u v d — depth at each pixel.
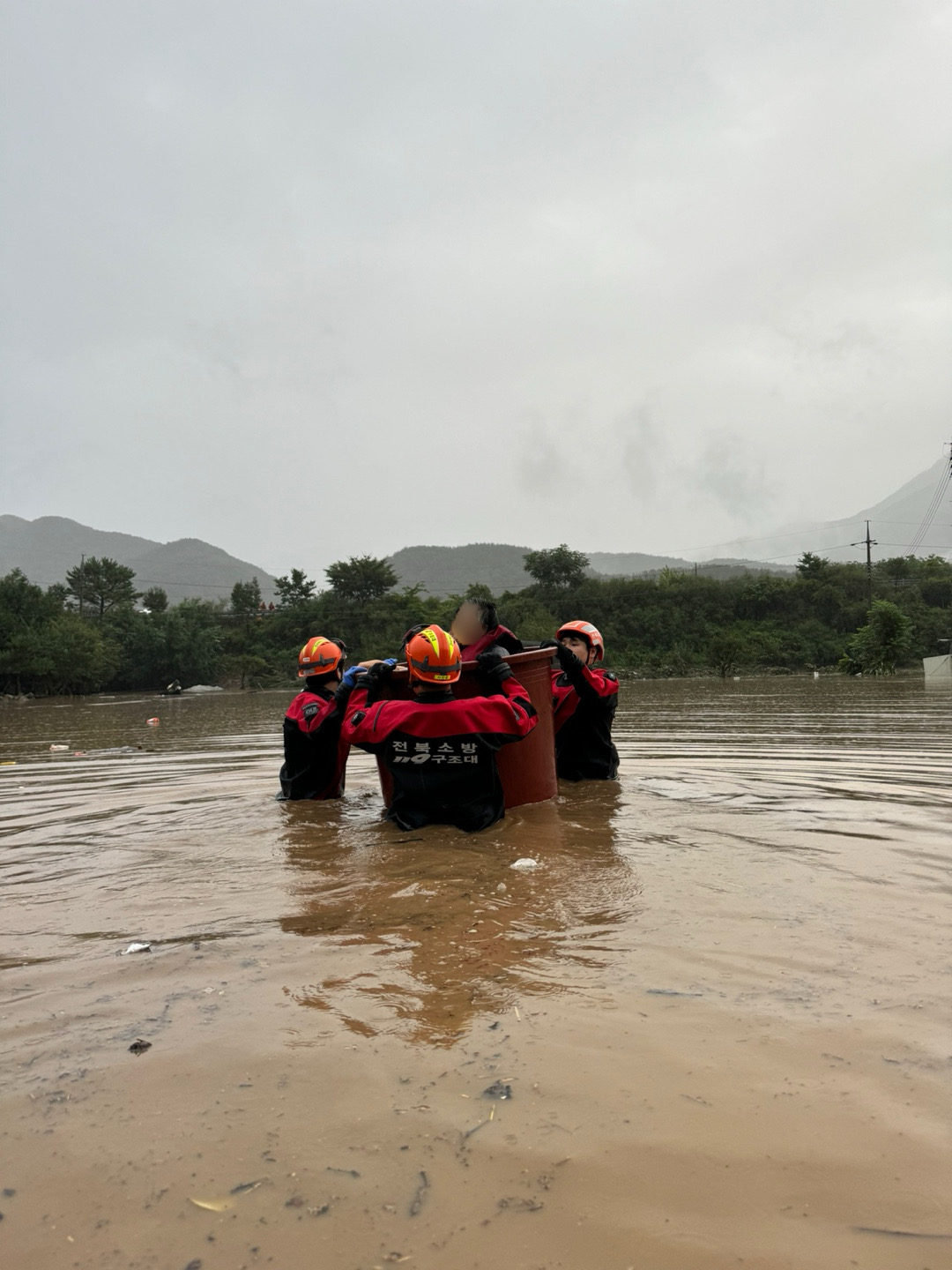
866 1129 1.57
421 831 4.39
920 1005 2.09
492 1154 1.51
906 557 69.50
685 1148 1.52
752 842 4.00
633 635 57.22
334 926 2.80
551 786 5.31
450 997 2.19
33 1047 1.97
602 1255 1.27
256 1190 1.43
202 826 4.76
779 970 2.34
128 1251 1.30
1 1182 1.47
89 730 14.21
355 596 62.31
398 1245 1.30
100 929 2.88
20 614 43.88
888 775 6.39
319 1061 1.86
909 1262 1.24
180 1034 2.01
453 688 4.82
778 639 53.56
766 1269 1.23
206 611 59.56
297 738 5.54
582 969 2.37
